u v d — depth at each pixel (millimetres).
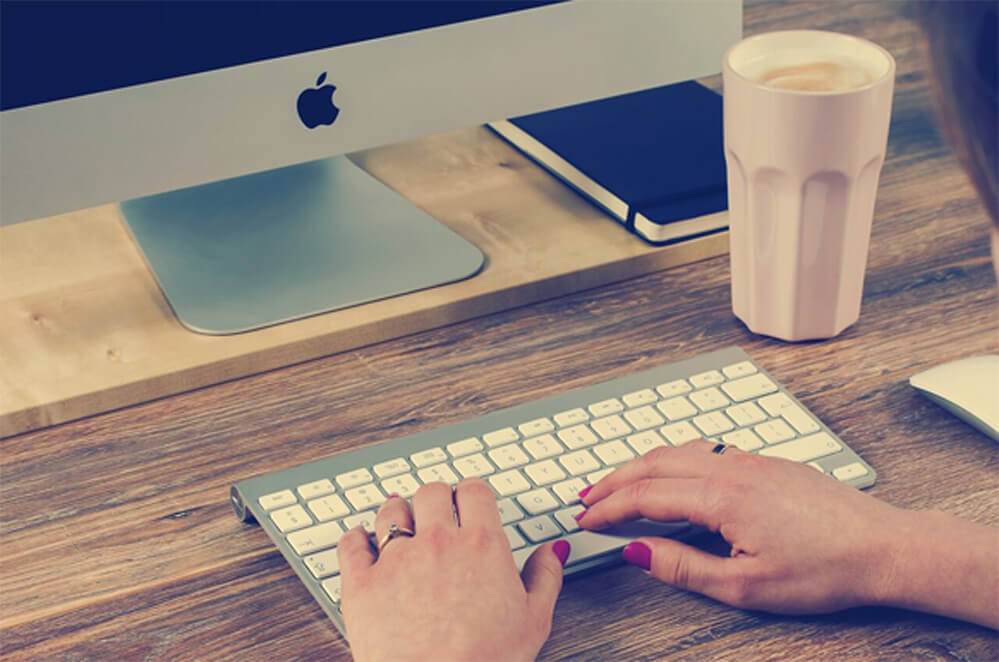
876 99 808
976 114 461
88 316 917
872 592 646
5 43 783
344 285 935
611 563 688
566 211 1056
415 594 618
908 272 980
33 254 1001
